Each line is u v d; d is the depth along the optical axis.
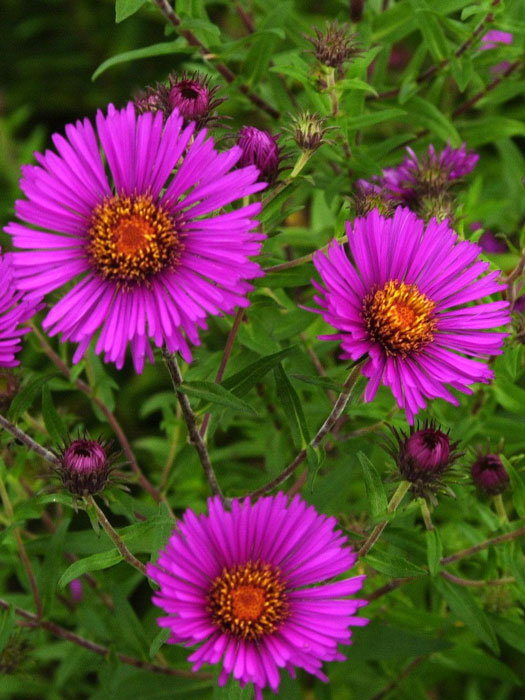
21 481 0.32
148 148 0.23
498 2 0.31
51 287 0.22
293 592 0.22
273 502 0.23
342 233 0.26
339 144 0.30
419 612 0.32
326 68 0.29
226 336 0.35
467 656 0.33
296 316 0.30
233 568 0.22
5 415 0.26
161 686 0.31
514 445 0.31
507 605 0.30
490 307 0.23
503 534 0.28
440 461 0.24
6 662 0.29
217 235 0.22
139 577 0.35
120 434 0.32
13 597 0.33
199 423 0.26
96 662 0.34
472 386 0.31
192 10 0.32
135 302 0.22
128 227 0.22
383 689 0.35
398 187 0.30
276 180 0.26
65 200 0.23
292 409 0.26
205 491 0.34
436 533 0.27
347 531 0.26
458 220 0.28
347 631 0.22
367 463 0.24
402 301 0.23
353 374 0.24
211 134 0.26
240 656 0.22
